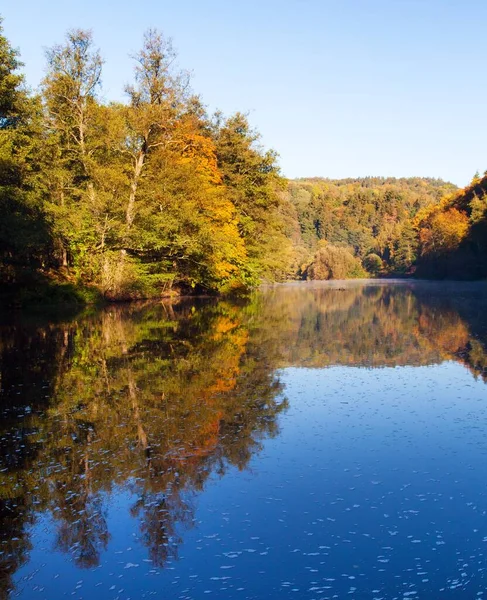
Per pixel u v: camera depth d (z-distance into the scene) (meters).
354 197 168.25
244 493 5.16
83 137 30.31
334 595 3.64
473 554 4.11
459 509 4.83
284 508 4.86
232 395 8.88
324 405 8.30
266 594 3.66
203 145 35.31
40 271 28.38
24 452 6.30
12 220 22.03
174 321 19.73
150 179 30.50
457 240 81.50
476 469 5.74
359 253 142.50
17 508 4.96
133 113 28.59
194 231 30.19
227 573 3.91
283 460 6.01
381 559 4.05
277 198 42.81
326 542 4.30
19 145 25.30
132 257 31.14
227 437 6.77
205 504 4.96
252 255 41.88
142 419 7.54
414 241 109.25
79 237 27.27
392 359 12.41
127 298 29.58
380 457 6.09
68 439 6.73
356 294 43.84
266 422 7.41
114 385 9.54
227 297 36.44
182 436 6.82
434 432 6.98
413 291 48.00
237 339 15.34
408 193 186.25
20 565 4.07
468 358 12.56
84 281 29.33
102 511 4.86
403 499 5.03
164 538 4.38
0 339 14.89
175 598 3.64
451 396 8.90
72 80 29.17
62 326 17.89
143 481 5.47
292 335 16.47
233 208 36.50
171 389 9.27
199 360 11.94
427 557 4.07
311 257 113.19
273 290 52.88
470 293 43.12
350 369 11.22
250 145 41.59
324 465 5.86
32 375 10.34
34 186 25.27
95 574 3.94
